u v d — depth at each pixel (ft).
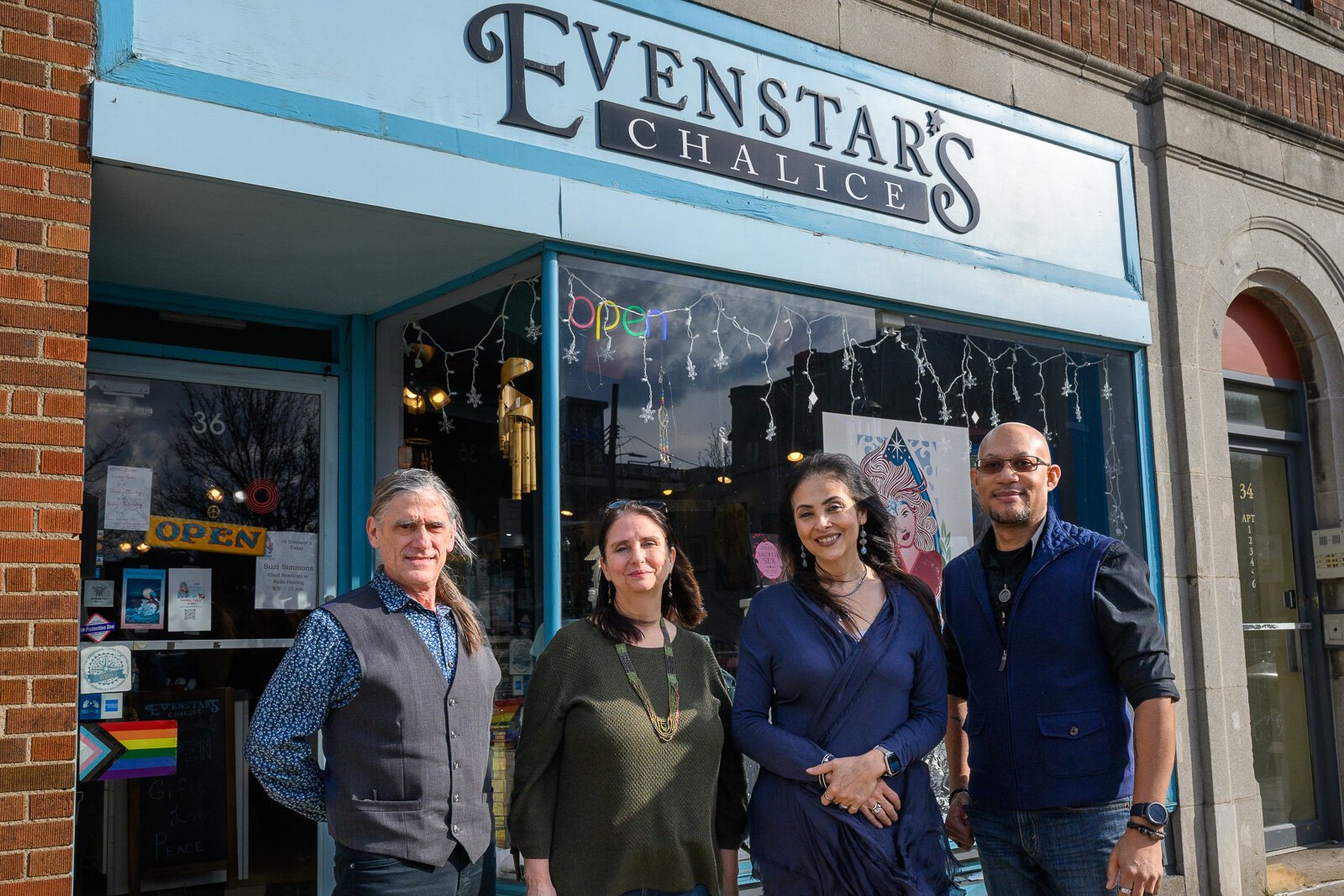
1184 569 19.35
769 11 15.79
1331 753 21.66
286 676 8.57
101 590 13.73
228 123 11.36
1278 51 22.79
